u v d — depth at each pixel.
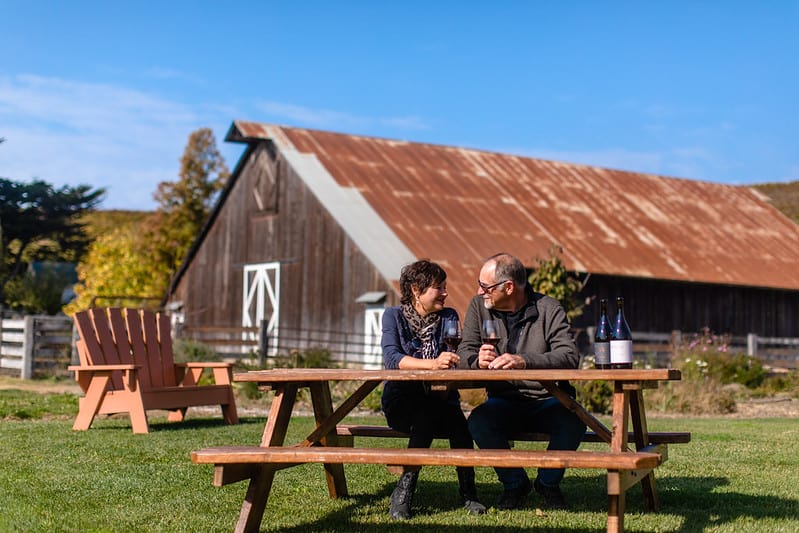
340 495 5.52
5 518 4.73
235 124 26.14
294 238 24.80
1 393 13.26
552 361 5.05
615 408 4.50
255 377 4.75
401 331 5.51
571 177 29.48
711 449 8.03
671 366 18.28
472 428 5.22
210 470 6.32
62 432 8.60
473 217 24.20
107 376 8.79
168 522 4.73
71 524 4.64
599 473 6.60
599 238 25.48
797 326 28.92
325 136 26.73
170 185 46.34
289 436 8.49
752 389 18.69
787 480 6.27
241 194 27.45
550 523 4.80
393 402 5.24
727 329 27.09
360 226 22.19
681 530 4.62
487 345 5.01
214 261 28.42
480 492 5.75
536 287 14.07
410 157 26.97
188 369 10.23
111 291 33.56
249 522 4.54
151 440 7.98
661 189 31.12
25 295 29.55
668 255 26.02
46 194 53.34
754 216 31.39
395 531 4.62
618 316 5.04
